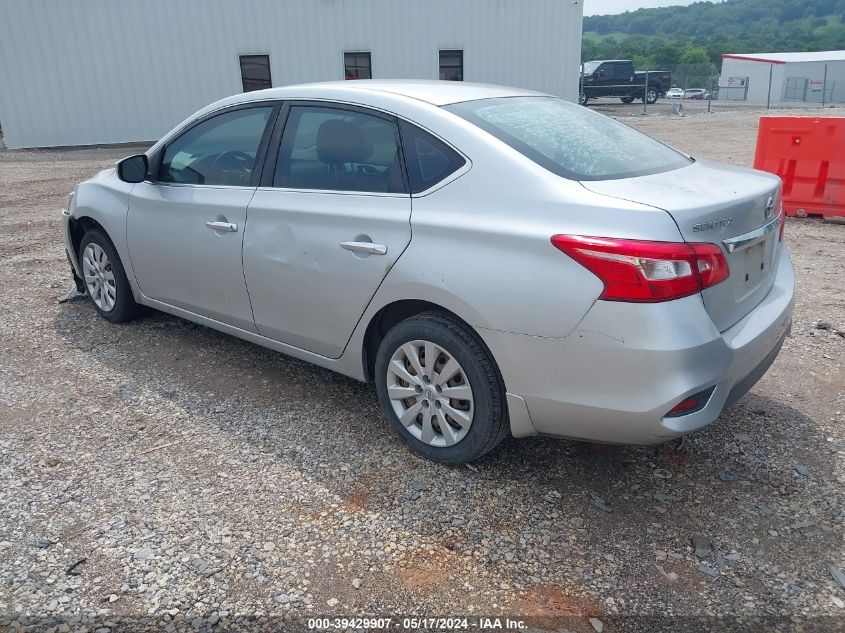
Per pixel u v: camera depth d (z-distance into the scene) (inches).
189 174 164.2
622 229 100.8
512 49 925.8
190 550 105.7
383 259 123.2
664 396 100.0
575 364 105.1
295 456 131.2
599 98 1473.9
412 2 855.7
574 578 100.6
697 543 107.0
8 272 256.5
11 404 151.9
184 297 169.5
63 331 195.3
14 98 715.4
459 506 116.2
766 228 117.2
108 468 127.3
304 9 808.3
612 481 123.0
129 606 94.9
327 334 138.3
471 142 118.7
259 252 144.5
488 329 111.7
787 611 94.3
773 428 139.3
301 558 104.2
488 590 98.3
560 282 104.0
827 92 1680.6
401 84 144.8
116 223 181.3
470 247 113.1
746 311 115.4
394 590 98.1
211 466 128.0
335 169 135.6
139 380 163.6
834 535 108.8
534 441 136.1
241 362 173.6
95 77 741.3
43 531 109.7
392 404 131.5
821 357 171.6
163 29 755.4
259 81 812.6
